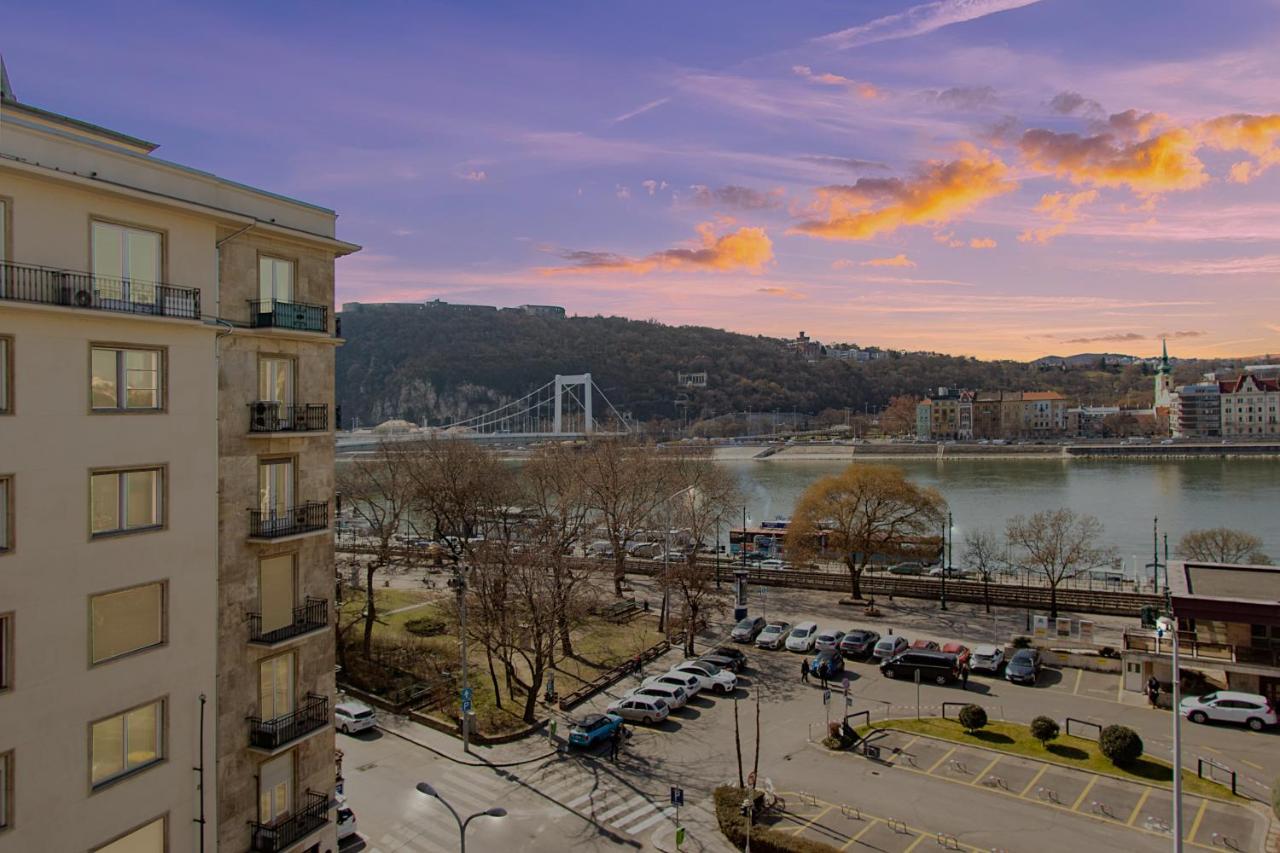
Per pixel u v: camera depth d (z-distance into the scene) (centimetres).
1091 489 18200
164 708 2448
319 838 2905
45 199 2150
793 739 4625
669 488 9256
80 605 2222
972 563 10338
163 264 2447
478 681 5594
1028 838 3488
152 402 2423
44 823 2141
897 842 3472
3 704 2061
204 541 2558
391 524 7369
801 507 8381
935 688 5503
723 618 7425
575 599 5847
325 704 2959
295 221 2892
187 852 2506
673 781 4131
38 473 2128
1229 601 4841
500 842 3559
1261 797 3784
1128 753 4122
